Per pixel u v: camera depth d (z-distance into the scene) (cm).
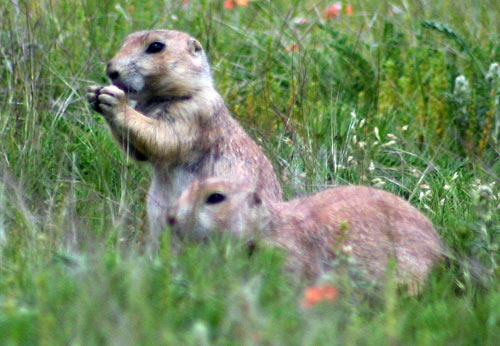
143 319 598
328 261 875
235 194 862
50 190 1028
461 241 936
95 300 614
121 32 1474
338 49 1488
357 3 1844
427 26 1449
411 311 720
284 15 1720
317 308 655
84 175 1118
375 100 1404
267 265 767
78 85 1275
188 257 741
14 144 1098
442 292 786
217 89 1359
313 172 1151
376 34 1639
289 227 878
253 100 1338
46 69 1269
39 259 750
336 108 1311
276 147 1215
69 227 842
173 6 1614
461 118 1341
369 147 1224
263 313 632
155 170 1042
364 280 806
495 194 1049
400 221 920
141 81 1041
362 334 638
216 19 1586
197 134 1041
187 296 668
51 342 578
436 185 1141
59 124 1212
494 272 827
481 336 677
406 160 1255
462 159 1284
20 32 1343
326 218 898
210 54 1426
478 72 1426
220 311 638
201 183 873
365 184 1132
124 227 921
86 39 1427
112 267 689
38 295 636
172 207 870
